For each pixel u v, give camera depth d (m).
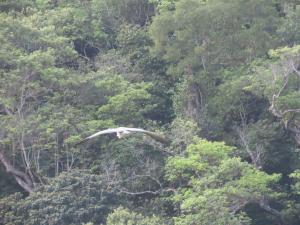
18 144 54.19
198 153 50.62
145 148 53.94
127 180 52.47
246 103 58.72
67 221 49.09
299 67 57.44
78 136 53.34
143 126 57.53
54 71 56.75
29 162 53.84
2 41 58.38
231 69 61.12
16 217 50.12
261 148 56.28
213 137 58.53
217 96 59.62
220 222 46.38
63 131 54.62
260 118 58.78
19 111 54.81
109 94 59.38
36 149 54.06
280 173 56.44
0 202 51.09
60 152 54.53
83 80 58.16
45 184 53.03
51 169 54.62
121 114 57.94
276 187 55.91
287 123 55.62
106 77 59.94
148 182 53.03
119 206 48.84
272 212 53.84
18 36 60.03
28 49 60.72
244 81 57.78
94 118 58.03
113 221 46.91
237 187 49.75
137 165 53.38
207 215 46.44
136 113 58.22
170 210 51.97
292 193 56.06
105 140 54.94
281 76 55.41
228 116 58.81
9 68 57.53
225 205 49.00
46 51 60.59
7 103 54.34
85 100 58.81
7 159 54.94
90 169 53.25
